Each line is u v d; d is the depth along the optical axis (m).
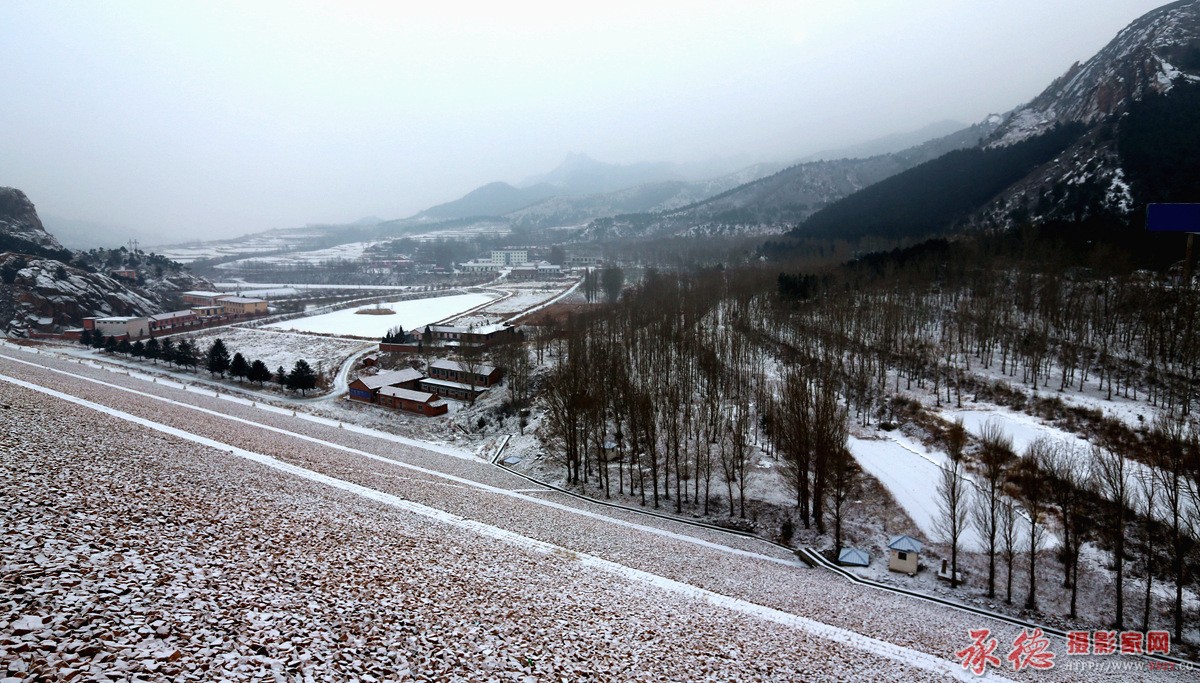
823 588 48.97
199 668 17.84
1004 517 53.47
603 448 77.69
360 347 169.50
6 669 15.13
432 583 31.67
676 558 51.06
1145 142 167.75
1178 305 87.38
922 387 98.50
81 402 68.25
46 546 22.94
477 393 122.81
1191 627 44.56
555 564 42.66
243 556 28.25
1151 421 72.50
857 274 147.25
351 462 70.25
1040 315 108.56
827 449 63.81
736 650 31.70
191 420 74.25
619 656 27.77
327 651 21.14
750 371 105.38
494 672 23.06
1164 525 50.06
